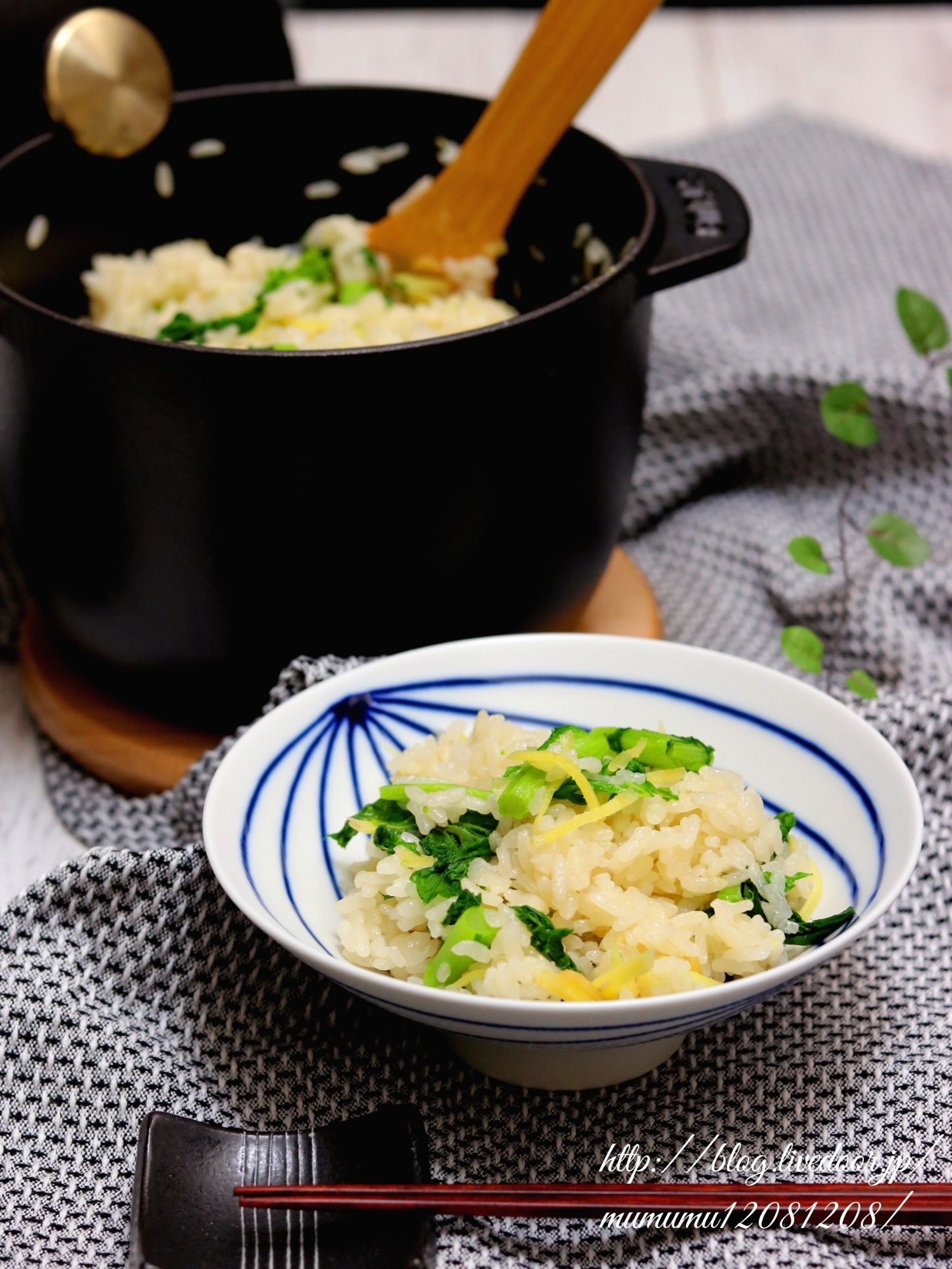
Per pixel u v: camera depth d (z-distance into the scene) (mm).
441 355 608
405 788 590
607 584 749
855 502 794
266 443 615
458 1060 594
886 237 920
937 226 927
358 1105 583
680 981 545
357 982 541
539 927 559
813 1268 543
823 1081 583
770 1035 594
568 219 731
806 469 805
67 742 696
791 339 854
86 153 721
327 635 652
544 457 640
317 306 728
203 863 602
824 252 911
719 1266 545
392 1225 537
